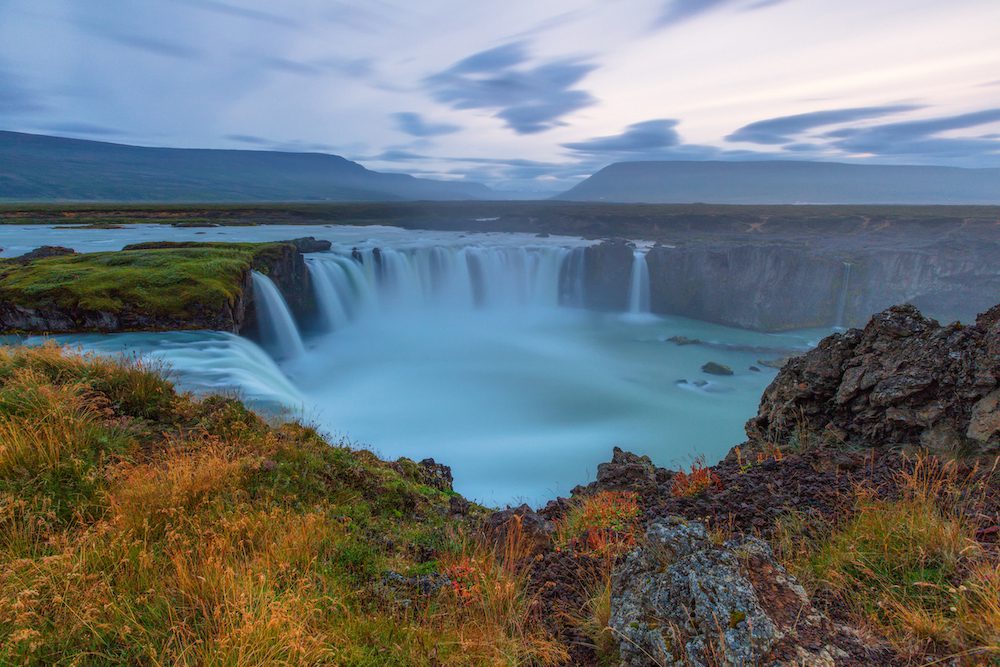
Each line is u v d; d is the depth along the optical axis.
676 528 3.44
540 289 54.81
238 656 2.68
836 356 7.12
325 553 4.38
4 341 21.11
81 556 3.50
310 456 6.68
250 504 4.95
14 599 2.98
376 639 3.20
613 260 54.72
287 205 163.75
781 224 80.56
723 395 29.86
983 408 5.23
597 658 3.08
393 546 5.06
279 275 34.84
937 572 3.20
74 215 100.88
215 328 24.23
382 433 22.42
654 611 2.96
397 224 102.19
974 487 4.21
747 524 4.44
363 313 43.97
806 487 4.77
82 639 2.96
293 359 32.34
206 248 34.69
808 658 2.54
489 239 75.81
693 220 86.75
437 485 8.81
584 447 22.33
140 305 23.44
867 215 80.81
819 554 3.71
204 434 6.39
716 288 52.16
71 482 4.69
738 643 2.57
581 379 32.28
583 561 4.29
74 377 6.84
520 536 4.85
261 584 3.23
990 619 2.57
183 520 4.30
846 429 6.57
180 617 3.18
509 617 3.44
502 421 24.80
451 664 3.00
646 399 28.91
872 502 4.17
